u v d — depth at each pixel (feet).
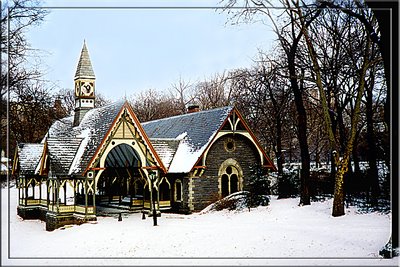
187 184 110.22
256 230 82.38
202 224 92.27
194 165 108.37
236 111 114.62
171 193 115.14
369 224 80.69
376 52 93.56
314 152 203.31
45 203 113.39
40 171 104.42
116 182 130.62
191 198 109.60
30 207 116.47
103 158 99.40
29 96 110.22
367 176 109.60
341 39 113.80
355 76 111.55
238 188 115.65
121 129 102.47
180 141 121.39
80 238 82.89
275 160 214.69
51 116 130.72
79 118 127.65
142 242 77.41
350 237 72.33
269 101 166.40
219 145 114.21
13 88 100.73
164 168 107.96
